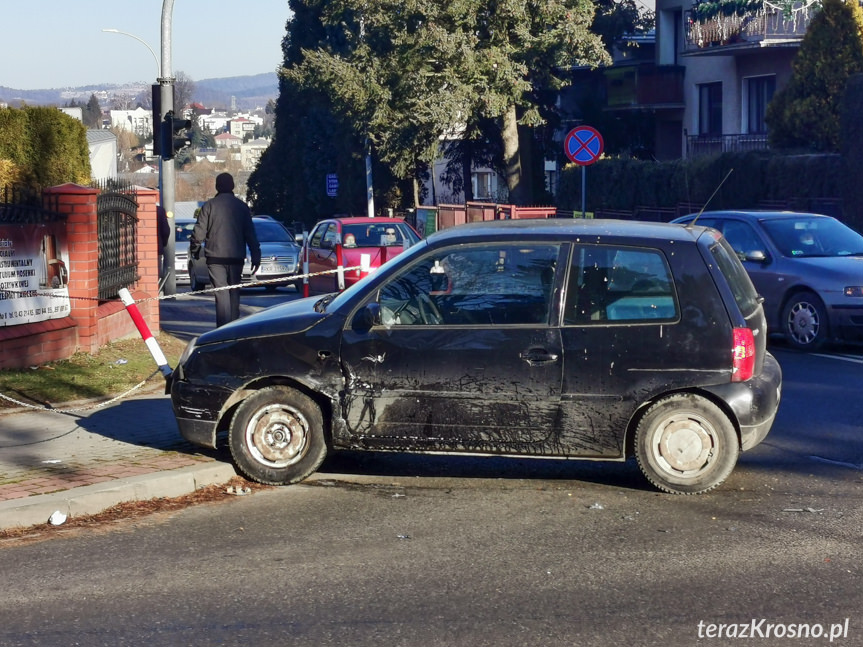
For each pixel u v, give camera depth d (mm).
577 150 19500
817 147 28859
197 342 7355
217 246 11250
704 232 7211
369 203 47062
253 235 11438
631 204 35344
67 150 16172
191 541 6023
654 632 4672
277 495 6957
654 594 5137
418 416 6945
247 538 6074
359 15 39000
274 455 7133
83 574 5492
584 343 6789
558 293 6855
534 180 44562
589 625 4754
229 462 7371
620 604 5008
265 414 7129
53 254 11055
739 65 37531
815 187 26375
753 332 6812
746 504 6676
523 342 6828
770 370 7125
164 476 6895
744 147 35719
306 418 7086
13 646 4582
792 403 9773
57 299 11141
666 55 42250
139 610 4984
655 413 6812
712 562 5598
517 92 34031
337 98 40719
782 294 13398
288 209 68875
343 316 7062
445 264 7020
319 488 7129
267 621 4828
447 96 33031
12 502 6348
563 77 44812
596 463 7781
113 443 7945
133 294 13383
